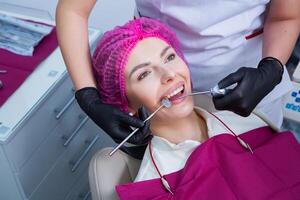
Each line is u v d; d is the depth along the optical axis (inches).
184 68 31.2
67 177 49.8
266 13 35.8
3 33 49.6
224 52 35.5
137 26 31.1
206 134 34.6
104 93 33.5
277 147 32.1
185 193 29.3
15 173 40.8
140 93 30.8
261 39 36.8
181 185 29.8
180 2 32.7
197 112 35.4
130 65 30.5
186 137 34.0
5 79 43.7
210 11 32.7
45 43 48.5
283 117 43.0
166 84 30.3
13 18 51.8
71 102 46.3
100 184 33.7
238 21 34.1
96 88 33.9
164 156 32.5
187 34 34.8
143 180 31.4
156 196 29.7
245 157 30.9
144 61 30.4
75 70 33.9
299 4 33.0
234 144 32.2
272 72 31.9
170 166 32.0
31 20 52.1
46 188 46.2
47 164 45.1
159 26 31.7
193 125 34.4
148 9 35.5
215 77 36.7
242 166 30.3
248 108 30.6
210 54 35.5
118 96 32.9
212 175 30.2
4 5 57.0
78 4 33.8
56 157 46.3
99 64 32.2
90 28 48.7
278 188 29.6
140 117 30.9
